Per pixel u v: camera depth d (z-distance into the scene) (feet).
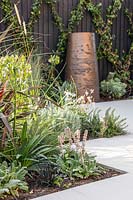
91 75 26.86
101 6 29.22
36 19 26.37
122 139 15.74
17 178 9.94
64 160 11.16
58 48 27.53
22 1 25.68
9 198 9.48
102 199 9.58
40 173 10.71
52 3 26.86
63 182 10.55
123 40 30.94
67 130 12.13
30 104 12.09
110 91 28.86
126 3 30.71
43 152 11.07
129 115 21.22
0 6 24.98
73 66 26.76
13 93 11.22
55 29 27.43
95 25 29.17
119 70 30.81
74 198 9.61
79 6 28.07
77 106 17.11
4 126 10.80
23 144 10.98
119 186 10.48
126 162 12.55
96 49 29.40
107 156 13.20
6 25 24.89
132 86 31.12
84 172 11.00
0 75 12.57
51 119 13.05
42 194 9.82
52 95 17.81
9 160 10.77
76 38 26.73
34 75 16.37
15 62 13.89
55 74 27.09
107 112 17.17
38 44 26.25
